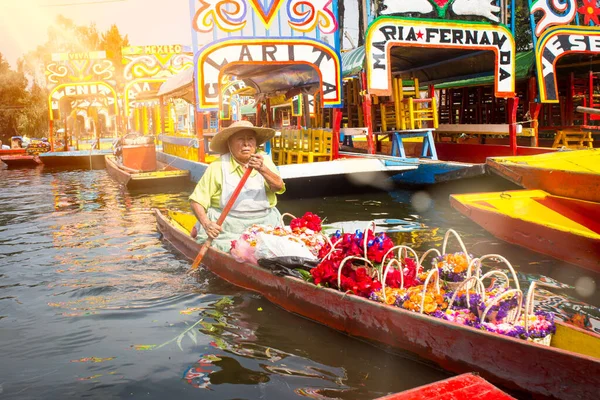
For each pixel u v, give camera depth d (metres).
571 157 8.45
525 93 13.94
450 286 3.65
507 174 8.40
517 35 14.62
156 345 3.66
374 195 10.77
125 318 4.17
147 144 16.34
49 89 24.53
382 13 11.22
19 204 11.17
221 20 10.92
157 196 11.83
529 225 5.92
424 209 8.83
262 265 4.51
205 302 4.49
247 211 5.22
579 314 4.09
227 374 3.23
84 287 4.96
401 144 11.89
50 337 3.83
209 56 10.94
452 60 13.34
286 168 10.06
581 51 11.86
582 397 2.60
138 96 22.81
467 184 10.02
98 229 7.89
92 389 3.07
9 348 3.65
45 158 22.50
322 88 11.52
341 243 4.04
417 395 1.92
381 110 12.52
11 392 3.05
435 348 3.20
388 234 6.98
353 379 3.15
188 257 5.90
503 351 2.88
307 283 4.04
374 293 3.62
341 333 3.81
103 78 24.77
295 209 9.28
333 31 11.45
